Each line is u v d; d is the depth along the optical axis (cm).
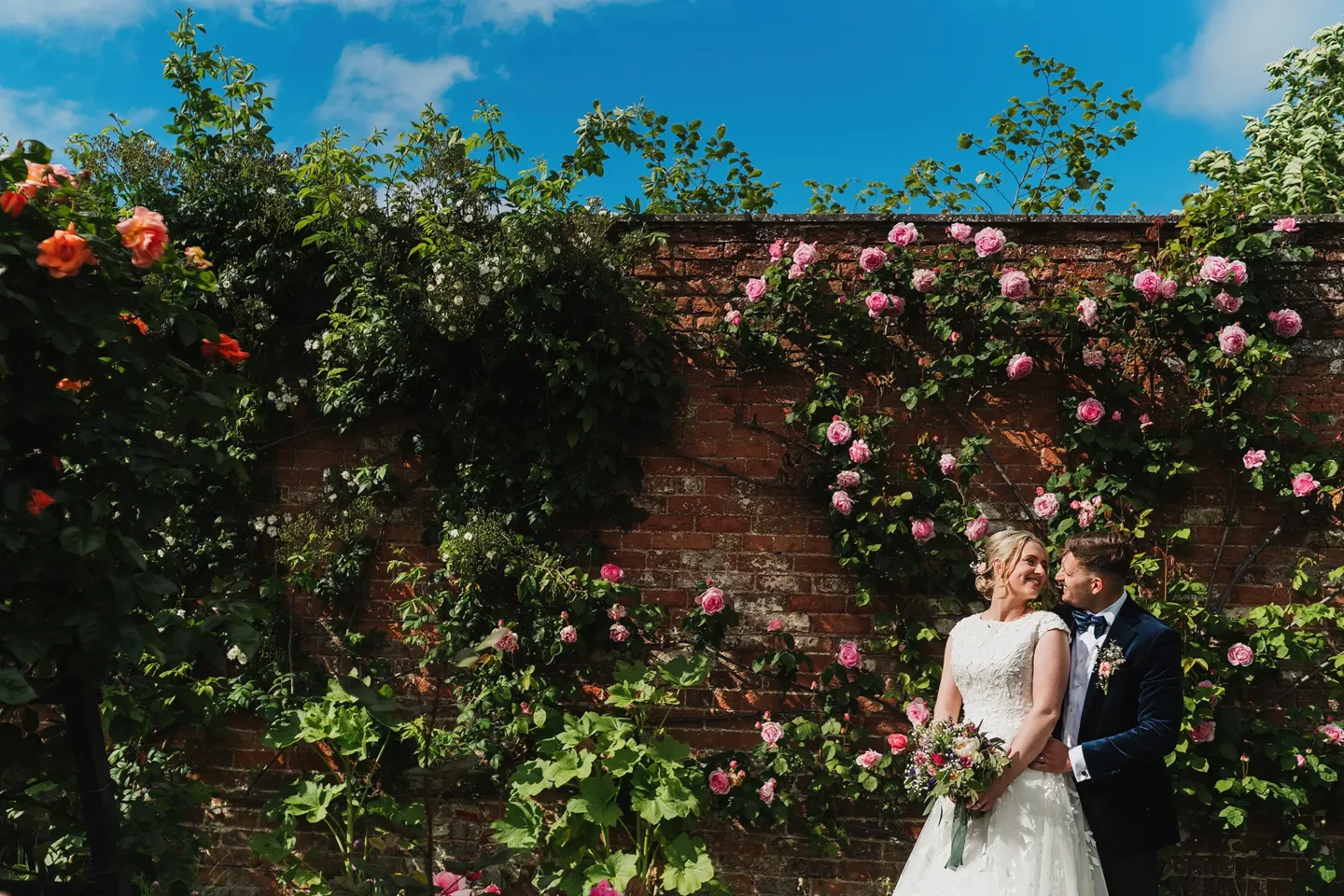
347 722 407
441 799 427
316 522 446
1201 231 411
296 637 446
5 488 225
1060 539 405
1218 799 389
